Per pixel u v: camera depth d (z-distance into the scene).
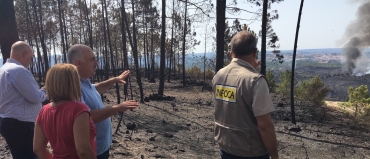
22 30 23.53
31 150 3.29
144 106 12.24
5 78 3.14
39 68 25.31
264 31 9.02
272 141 2.37
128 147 6.11
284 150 6.66
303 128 8.67
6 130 3.18
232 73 2.57
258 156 2.49
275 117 10.12
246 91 2.39
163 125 8.73
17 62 3.31
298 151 6.62
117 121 9.01
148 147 6.25
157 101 14.05
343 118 10.16
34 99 3.21
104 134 2.84
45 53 20.56
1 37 5.50
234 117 2.50
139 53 34.31
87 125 2.10
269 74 17.02
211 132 8.03
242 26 13.50
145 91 18.88
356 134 8.11
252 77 2.39
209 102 13.80
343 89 49.88
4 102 3.17
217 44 8.67
